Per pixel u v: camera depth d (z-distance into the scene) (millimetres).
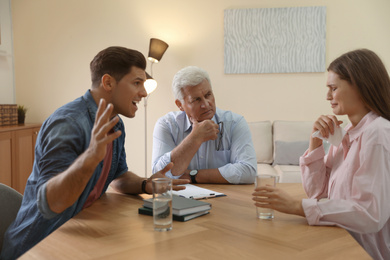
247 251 979
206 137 1924
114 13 4691
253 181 1963
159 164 1946
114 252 970
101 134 1072
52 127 1363
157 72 4672
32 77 4816
